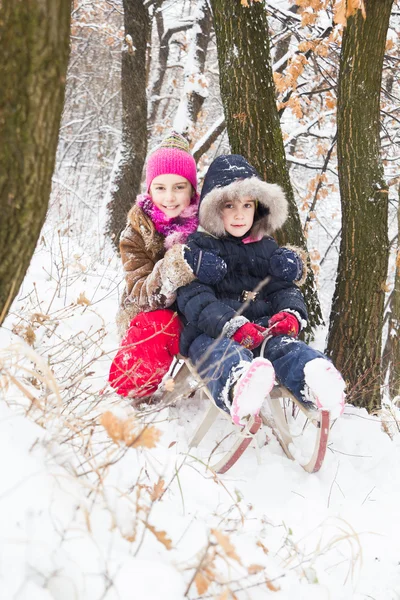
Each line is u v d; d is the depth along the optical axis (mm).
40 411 1795
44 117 1343
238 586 1524
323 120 7297
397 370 4949
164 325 2795
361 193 3564
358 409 3291
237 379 2207
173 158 3055
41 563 1208
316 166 7297
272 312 2875
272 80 3678
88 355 3088
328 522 2131
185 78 8141
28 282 3854
